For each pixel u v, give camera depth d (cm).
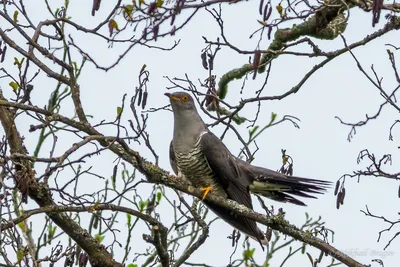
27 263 1005
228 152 1234
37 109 934
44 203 976
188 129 1227
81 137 916
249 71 1226
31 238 1178
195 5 833
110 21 898
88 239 1062
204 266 1252
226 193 1247
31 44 953
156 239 1012
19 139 1005
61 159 823
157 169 1041
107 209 983
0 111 1000
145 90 958
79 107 995
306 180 1239
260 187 1260
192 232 1270
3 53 968
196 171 1231
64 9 1100
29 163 1002
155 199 1283
